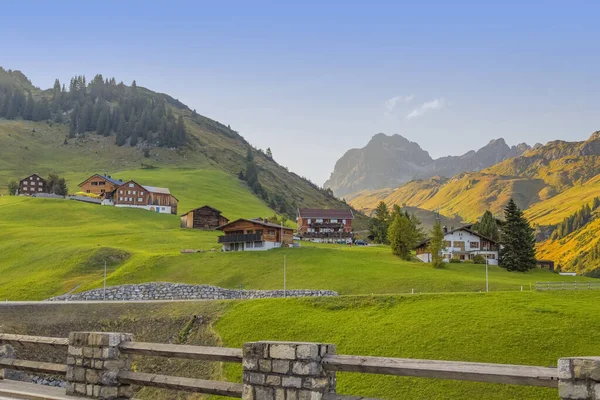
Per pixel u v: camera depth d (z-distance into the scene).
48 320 65.00
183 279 90.06
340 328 56.69
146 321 64.75
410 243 112.00
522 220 110.88
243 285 86.56
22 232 130.50
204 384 12.22
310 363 10.75
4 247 114.25
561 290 68.62
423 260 119.25
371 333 54.44
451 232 119.25
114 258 101.44
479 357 47.53
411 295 65.44
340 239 163.50
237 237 111.19
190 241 127.12
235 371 47.59
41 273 96.31
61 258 102.44
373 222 177.12
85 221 157.00
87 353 14.04
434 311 58.84
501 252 114.88
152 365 51.16
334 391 11.19
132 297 83.31
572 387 8.24
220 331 60.22
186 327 62.75
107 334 13.80
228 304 67.19
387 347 51.12
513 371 8.88
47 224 149.75
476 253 118.25
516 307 58.91
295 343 10.98
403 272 90.62
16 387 15.45
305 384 10.72
